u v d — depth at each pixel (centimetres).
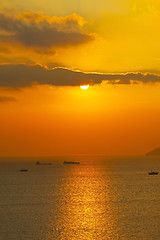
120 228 8150
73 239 7244
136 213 10006
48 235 7575
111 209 10738
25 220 9088
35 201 12431
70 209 10750
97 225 8494
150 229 8019
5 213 10056
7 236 7506
